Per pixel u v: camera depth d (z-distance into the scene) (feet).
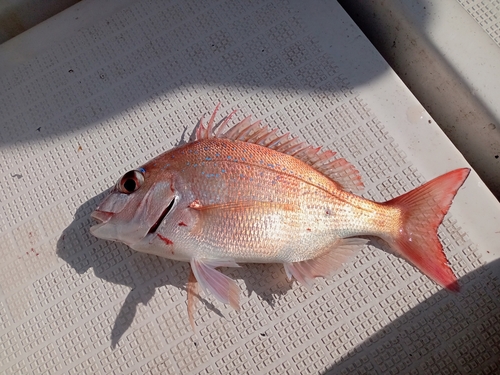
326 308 1.01
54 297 1.06
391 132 1.14
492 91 1.08
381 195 1.08
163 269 1.06
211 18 1.30
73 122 1.22
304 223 0.94
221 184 0.93
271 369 0.97
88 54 1.30
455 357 0.95
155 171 0.96
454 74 1.11
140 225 0.94
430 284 1.01
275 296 1.02
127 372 0.99
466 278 1.01
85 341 1.02
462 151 1.17
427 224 0.96
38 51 1.32
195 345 1.00
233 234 0.92
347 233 0.97
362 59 1.21
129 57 1.28
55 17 1.35
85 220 1.12
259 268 1.04
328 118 1.16
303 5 1.28
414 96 1.18
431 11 1.16
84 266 1.08
